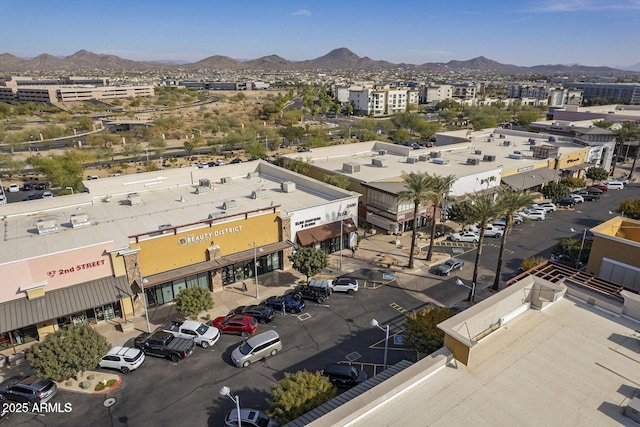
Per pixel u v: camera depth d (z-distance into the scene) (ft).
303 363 101.86
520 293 75.20
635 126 283.79
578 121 367.66
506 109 615.57
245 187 182.29
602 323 73.51
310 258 131.13
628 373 61.36
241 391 92.32
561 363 63.26
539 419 53.01
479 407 54.80
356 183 197.88
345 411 51.44
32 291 105.60
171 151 394.52
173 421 84.17
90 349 91.09
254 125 502.38
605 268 100.68
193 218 141.38
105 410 87.35
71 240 123.13
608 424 52.44
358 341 110.22
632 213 180.55
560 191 216.13
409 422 52.34
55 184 259.80
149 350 104.58
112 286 114.62
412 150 251.60
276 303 124.88
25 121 515.09
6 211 141.90
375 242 176.04
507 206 122.52
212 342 108.37
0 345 107.14
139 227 133.39
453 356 63.46
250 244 143.43
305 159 234.58
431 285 139.74
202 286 135.74
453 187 194.29
